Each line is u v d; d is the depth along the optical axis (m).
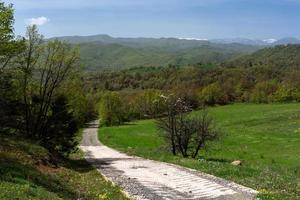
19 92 44.97
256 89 182.62
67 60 46.69
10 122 44.12
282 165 52.56
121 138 101.38
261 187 27.89
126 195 25.97
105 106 149.25
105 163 45.25
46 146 43.09
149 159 50.62
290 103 165.50
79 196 22.38
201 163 41.00
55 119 45.72
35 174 23.50
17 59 43.09
